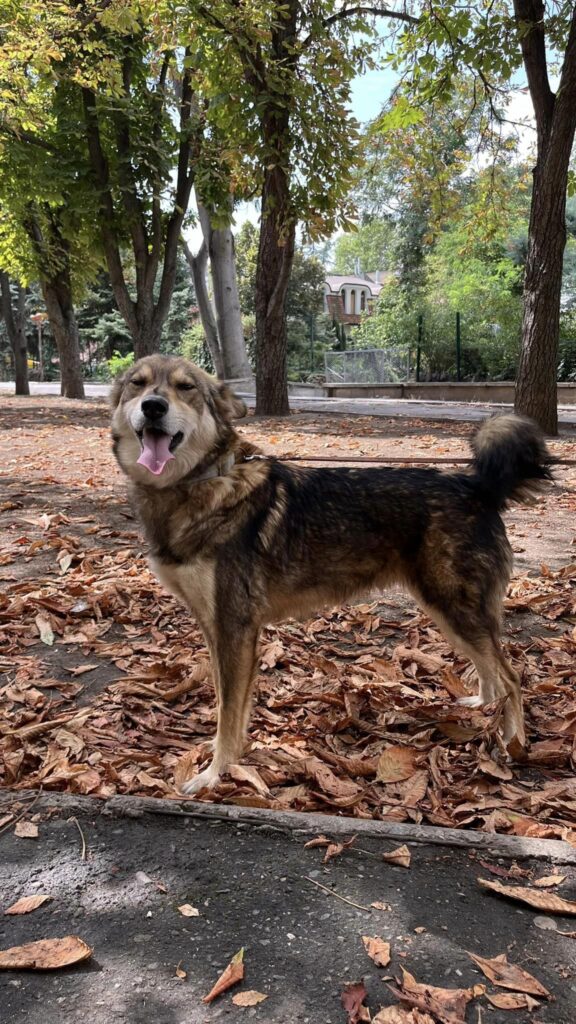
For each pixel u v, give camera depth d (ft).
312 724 5.02
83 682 5.57
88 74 19.19
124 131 22.43
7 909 3.08
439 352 43.45
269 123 18.85
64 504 11.19
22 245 29.68
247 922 3.02
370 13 20.13
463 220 34.65
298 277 60.23
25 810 3.80
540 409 16.75
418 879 3.33
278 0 18.81
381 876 3.34
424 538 4.88
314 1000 2.63
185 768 4.32
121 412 4.96
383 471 5.11
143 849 3.51
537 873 3.38
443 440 16.69
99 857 3.44
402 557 4.99
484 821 3.89
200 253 31.01
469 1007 2.61
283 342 22.98
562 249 16.20
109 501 11.39
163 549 4.68
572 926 3.05
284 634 6.57
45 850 3.49
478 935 2.98
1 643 6.22
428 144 22.91
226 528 4.54
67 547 8.77
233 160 19.81
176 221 24.49
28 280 31.14
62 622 6.62
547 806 4.03
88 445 17.37
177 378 4.75
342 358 48.24
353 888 3.25
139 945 2.89
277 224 20.31
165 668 5.69
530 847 3.54
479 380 42.63
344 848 3.54
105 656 6.04
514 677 4.91
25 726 4.84
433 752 4.57
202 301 31.63
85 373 80.69
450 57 17.15
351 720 5.02
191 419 4.60
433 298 45.83
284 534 4.75
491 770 4.36
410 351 44.62
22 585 7.39
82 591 7.27
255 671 4.60
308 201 19.83
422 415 23.04
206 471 4.62
